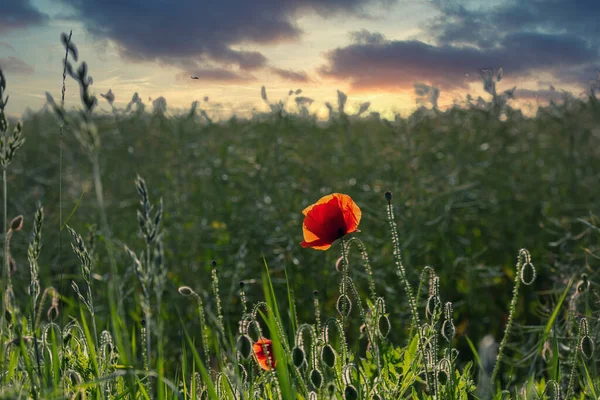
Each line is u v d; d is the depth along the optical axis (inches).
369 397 87.2
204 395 95.4
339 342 121.8
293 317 105.5
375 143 277.3
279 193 244.5
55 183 288.0
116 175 273.1
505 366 169.6
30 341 94.3
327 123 285.9
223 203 253.9
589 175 273.0
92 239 118.9
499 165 270.4
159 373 82.0
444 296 225.0
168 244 235.5
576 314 129.2
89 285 95.2
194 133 270.8
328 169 264.1
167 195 256.1
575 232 238.7
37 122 356.8
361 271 218.5
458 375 99.6
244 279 225.3
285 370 79.9
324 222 94.1
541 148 289.1
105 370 98.0
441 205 242.5
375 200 240.4
